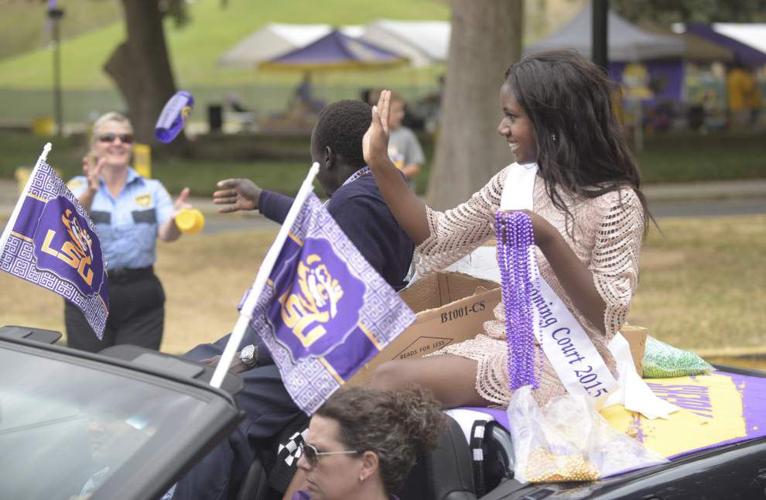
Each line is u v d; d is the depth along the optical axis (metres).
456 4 13.76
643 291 12.56
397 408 3.26
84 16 70.38
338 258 3.21
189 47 66.88
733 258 14.87
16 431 3.07
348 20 66.88
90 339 6.67
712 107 44.44
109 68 30.83
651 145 35.72
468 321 4.08
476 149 13.74
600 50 12.92
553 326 3.78
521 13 13.87
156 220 6.76
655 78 41.59
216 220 20.00
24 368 3.27
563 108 3.79
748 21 53.44
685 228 18.03
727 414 3.98
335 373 3.16
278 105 59.38
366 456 3.19
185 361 3.16
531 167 3.98
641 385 4.04
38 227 3.99
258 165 29.06
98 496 2.76
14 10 58.59
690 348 9.78
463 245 4.14
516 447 3.51
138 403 2.96
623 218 3.78
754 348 9.74
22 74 64.19
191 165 29.02
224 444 3.73
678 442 3.72
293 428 3.98
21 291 12.80
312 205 3.27
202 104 59.22
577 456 3.45
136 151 7.39
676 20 52.62
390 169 3.89
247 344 4.32
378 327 3.16
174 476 2.74
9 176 27.08
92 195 6.58
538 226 3.60
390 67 41.44
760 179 26.75
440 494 3.52
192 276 13.91
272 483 3.86
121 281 6.68
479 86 13.69
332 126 4.32
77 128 48.03
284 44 40.72
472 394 3.80
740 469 3.64
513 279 3.65
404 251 4.25
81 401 3.05
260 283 3.17
